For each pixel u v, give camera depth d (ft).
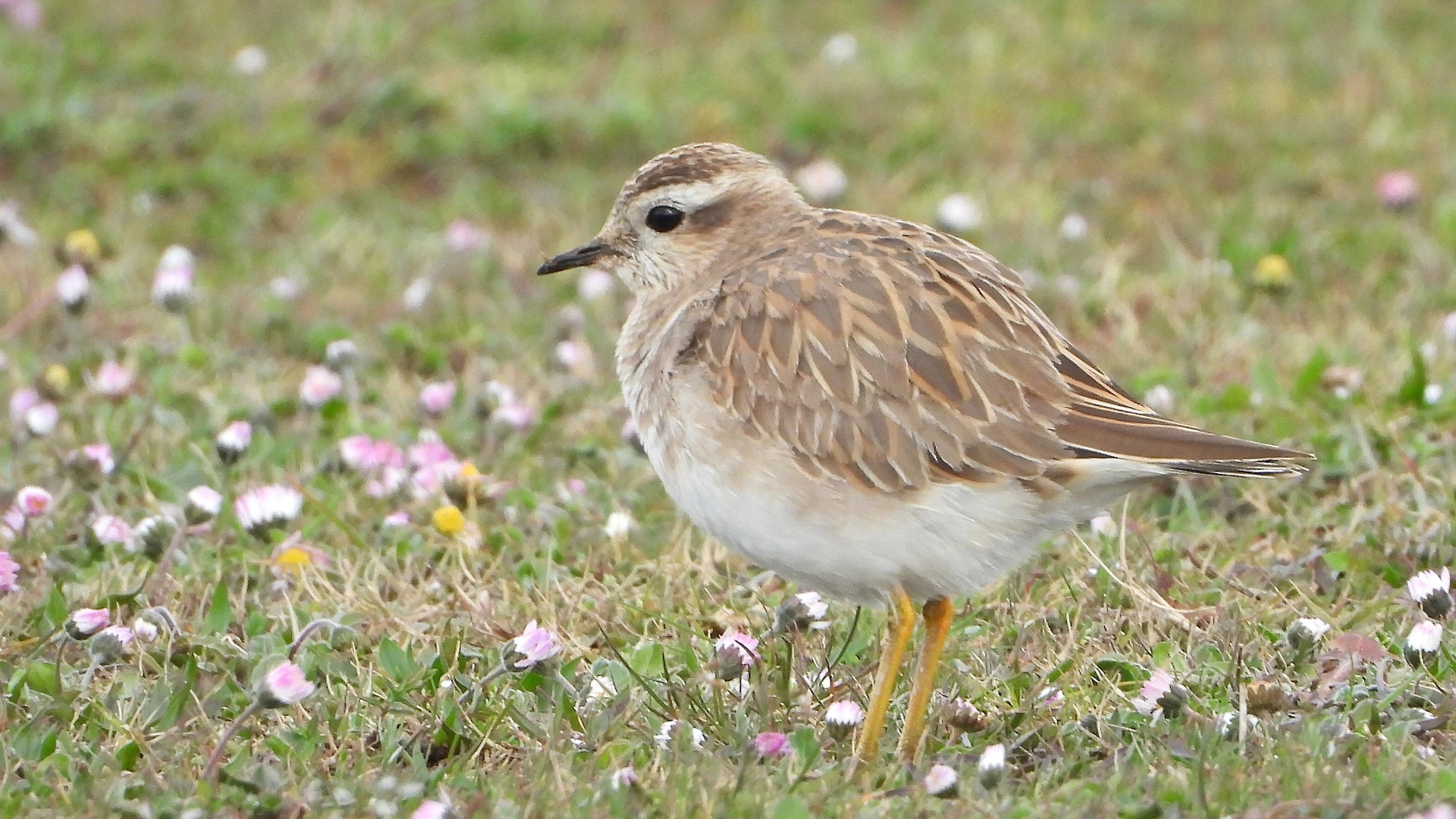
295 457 45.57
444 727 33.01
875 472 32.30
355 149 67.46
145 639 36.22
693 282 36.73
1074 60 72.84
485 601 38.40
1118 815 29.58
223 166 65.41
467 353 52.42
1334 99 69.00
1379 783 29.91
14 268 57.06
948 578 32.60
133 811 29.81
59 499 42.27
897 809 29.96
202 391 49.01
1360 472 43.19
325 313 55.67
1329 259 56.90
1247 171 64.39
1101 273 56.70
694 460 33.53
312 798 30.25
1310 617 36.45
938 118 68.39
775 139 67.72
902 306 33.17
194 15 75.66
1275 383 47.19
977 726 32.68
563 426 47.75
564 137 68.18
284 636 36.83
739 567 40.65
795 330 33.12
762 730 33.06
